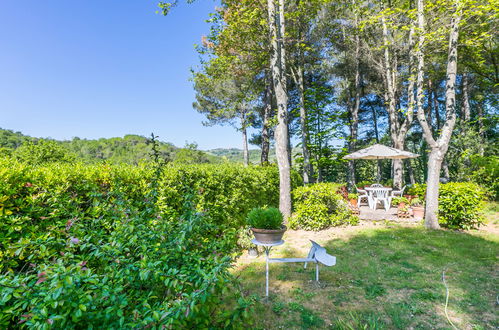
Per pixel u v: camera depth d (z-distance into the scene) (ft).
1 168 8.05
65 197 8.89
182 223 8.85
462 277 13.94
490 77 45.11
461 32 30.07
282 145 28.19
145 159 14.17
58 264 5.60
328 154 55.83
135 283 6.97
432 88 66.90
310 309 11.28
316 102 53.78
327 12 47.98
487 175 37.09
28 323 4.63
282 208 27.86
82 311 5.38
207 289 6.39
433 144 25.03
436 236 21.85
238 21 32.81
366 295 12.37
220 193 19.26
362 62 55.42
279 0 29.37
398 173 41.14
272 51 28.37
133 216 9.12
